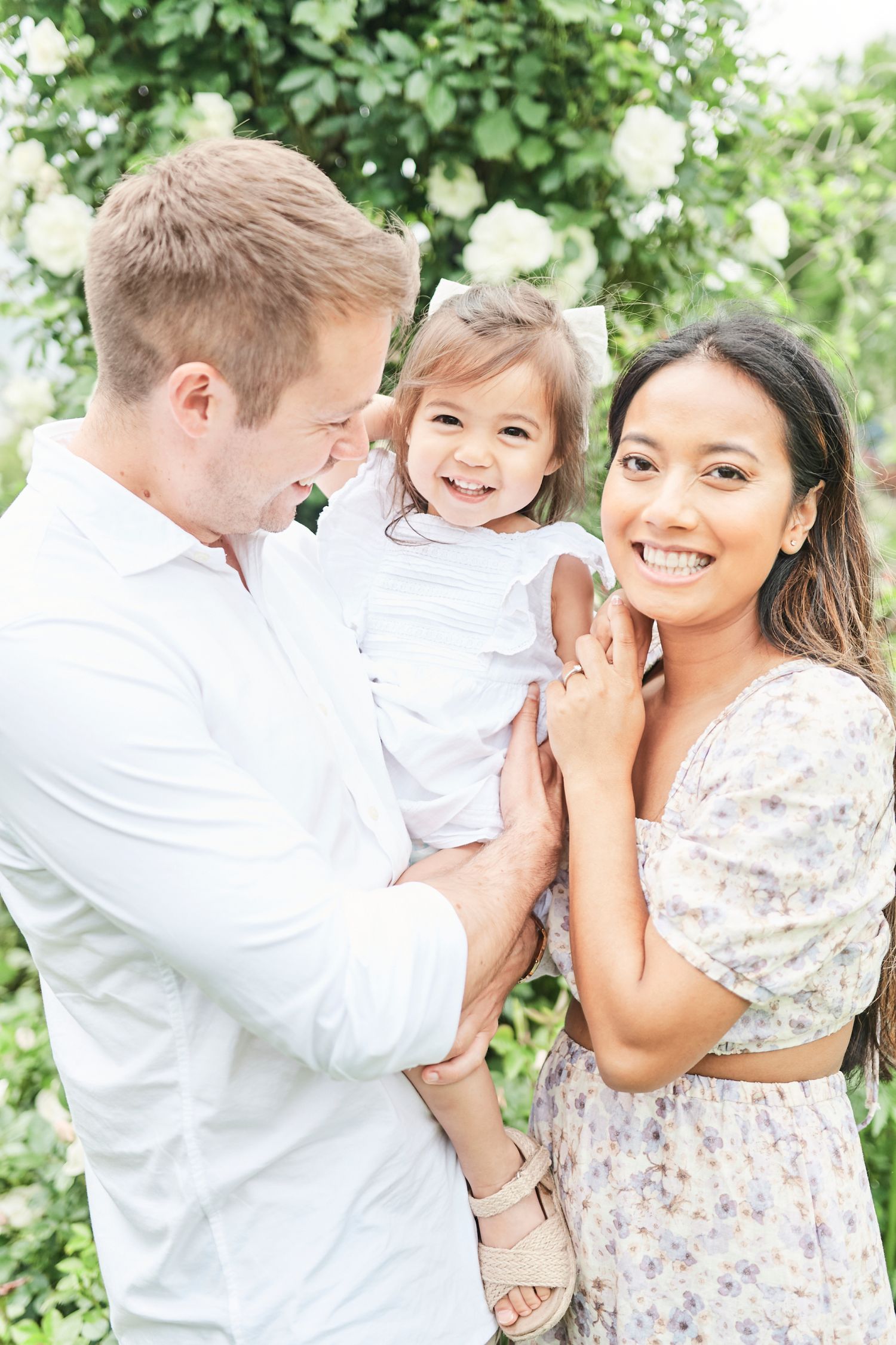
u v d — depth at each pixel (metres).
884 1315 1.45
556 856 1.47
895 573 1.96
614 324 2.52
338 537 1.80
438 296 1.85
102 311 1.22
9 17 2.56
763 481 1.33
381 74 2.34
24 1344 2.15
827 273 3.73
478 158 2.49
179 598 1.28
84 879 1.18
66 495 1.25
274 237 1.15
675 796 1.40
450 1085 1.41
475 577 1.72
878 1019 1.61
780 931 1.25
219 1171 1.29
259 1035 1.19
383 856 1.46
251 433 1.24
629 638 1.48
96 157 2.60
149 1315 1.37
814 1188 1.36
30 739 1.14
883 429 4.46
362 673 1.64
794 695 1.32
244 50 2.46
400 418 1.75
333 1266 1.33
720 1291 1.37
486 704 1.68
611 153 2.43
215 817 1.15
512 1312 1.46
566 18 2.26
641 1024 1.26
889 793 1.36
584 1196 1.44
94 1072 1.34
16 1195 2.41
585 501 1.93
